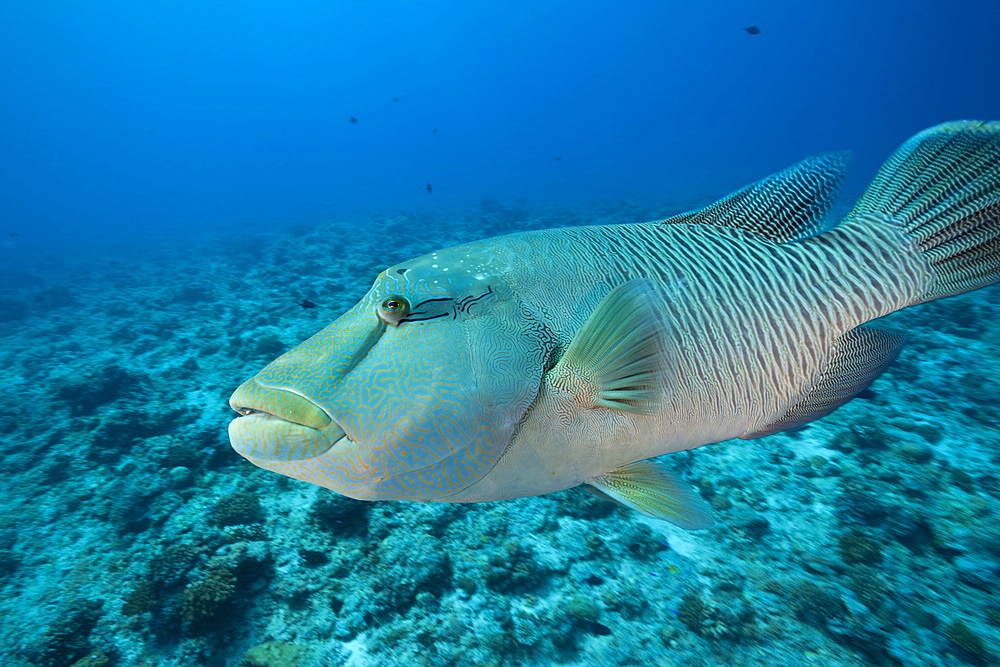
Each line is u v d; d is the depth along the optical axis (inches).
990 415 293.1
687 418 74.7
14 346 564.4
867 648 177.3
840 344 85.4
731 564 215.0
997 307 437.4
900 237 85.6
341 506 247.4
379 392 60.8
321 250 954.1
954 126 87.5
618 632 193.0
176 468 294.4
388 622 203.6
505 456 65.9
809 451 275.4
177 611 209.8
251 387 64.5
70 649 199.8
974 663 169.6
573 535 233.6
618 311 65.6
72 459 314.5
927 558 209.3
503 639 192.9
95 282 980.6
